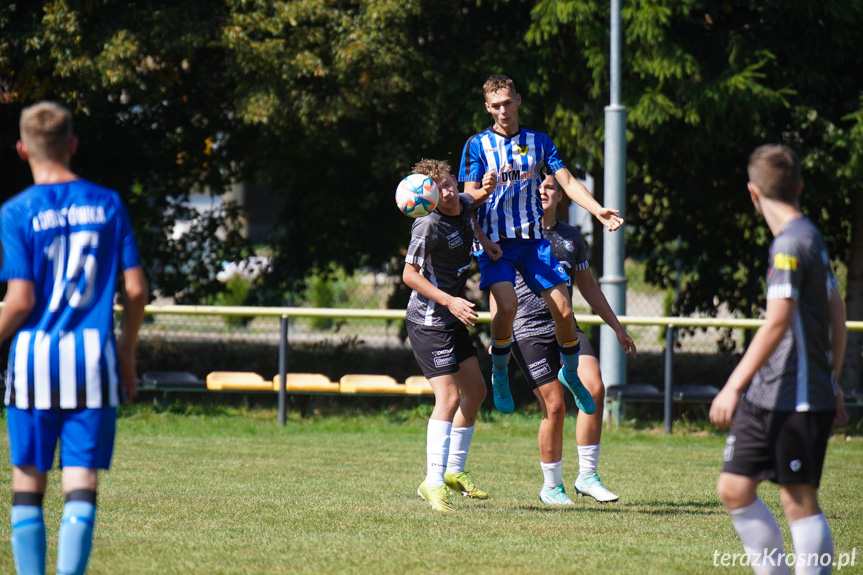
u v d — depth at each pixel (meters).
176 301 55.03
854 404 39.50
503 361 20.98
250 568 14.01
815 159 40.69
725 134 40.88
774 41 41.81
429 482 19.89
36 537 11.97
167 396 43.09
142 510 19.02
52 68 43.50
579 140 41.06
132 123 49.91
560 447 21.28
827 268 11.88
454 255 19.58
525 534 17.12
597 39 39.22
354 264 54.41
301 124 41.81
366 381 40.66
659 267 57.09
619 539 16.78
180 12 41.91
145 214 53.56
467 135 43.25
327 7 41.31
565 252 21.81
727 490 12.32
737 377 11.53
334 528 17.41
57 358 11.66
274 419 39.72
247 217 55.91
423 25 43.88
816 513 12.11
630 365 54.56
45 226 11.70
